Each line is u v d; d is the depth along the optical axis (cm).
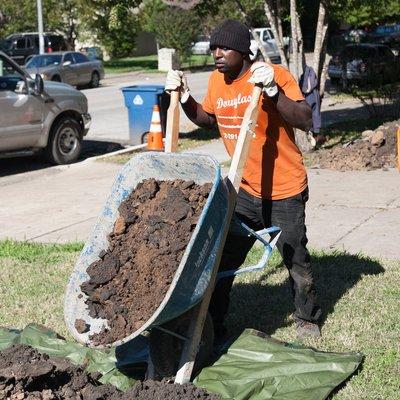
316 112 1452
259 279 701
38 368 425
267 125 520
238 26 505
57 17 4538
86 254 475
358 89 2411
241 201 545
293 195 534
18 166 1441
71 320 458
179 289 428
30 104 1383
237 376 482
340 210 957
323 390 467
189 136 1712
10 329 596
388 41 3728
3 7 4475
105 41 5056
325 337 561
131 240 476
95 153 1593
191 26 4525
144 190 493
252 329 540
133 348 531
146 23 4862
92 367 514
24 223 980
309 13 2041
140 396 439
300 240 541
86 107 1496
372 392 473
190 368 473
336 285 673
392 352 528
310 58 3956
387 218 908
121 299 455
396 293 648
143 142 1630
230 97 521
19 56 4056
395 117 1858
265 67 475
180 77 534
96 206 1059
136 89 1596
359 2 1631
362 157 1245
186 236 463
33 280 731
